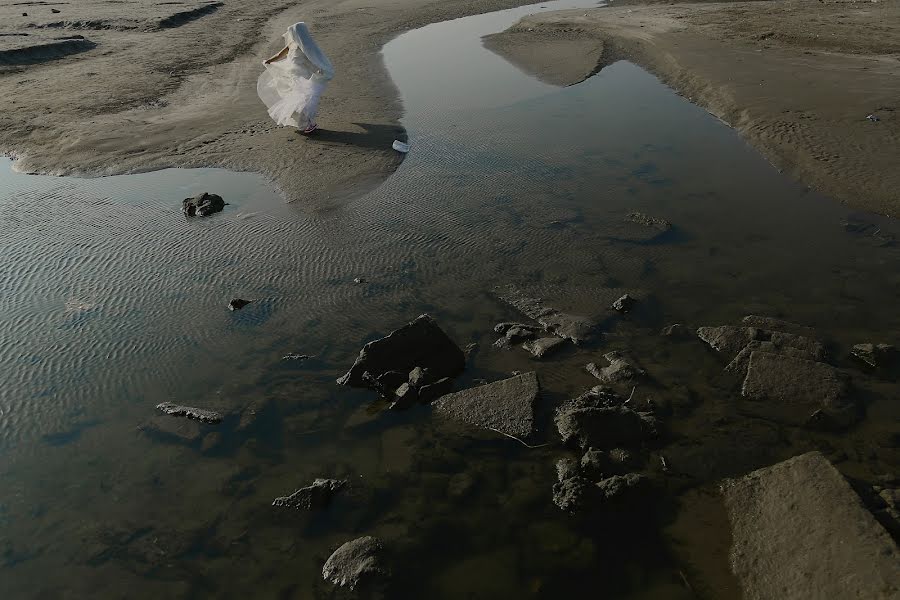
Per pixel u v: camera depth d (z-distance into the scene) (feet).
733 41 55.77
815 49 51.03
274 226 28.76
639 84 48.65
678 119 40.47
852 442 15.93
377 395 18.45
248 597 13.11
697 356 19.29
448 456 16.30
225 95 47.34
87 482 16.17
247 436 17.28
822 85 41.50
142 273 25.54
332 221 28.91
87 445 17.34
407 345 18.99
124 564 13.97
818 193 29.66
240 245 27.30
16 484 16.22
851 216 27.40
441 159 35.22
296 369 19.72
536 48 61.31
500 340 20.48
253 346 20.93
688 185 30.96
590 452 15.74
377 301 22.94
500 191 31.09
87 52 61.05
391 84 50.26
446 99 45.96
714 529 13.92
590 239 26.30
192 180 33.96
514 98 45.85
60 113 43.68
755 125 37.35
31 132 40.68
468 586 13.07
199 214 29.89
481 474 15.76
